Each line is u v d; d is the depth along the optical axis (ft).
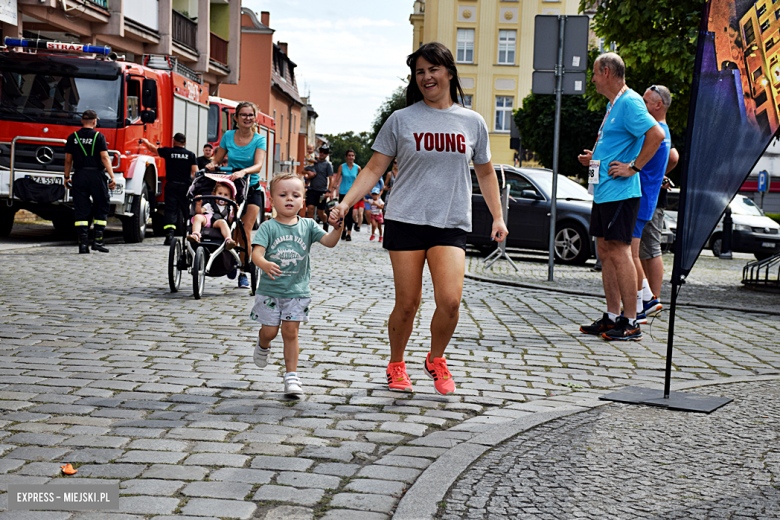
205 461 11.78
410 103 16.02
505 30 175.11
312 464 11.84
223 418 14.08
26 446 12.21
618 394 16.51
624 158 23.32
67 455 11.87
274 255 15.48
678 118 60.23
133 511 9.89
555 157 39.81
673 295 16.35
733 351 22.25
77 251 43.78
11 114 48.75
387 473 11.49
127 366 17.79
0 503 10.00
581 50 39.32
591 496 10.65
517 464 11.87
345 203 15.35
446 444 12.92
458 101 15.90
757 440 13.29
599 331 24.20
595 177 23.73
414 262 15.78
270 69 181.57
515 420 14.28
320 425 13.88
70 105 49.60
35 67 49.26
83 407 14.42
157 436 12.91
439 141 15.30
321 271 39.75
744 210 73.26
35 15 63.87
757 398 16.37
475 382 17.58
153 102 54.19
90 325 22.52
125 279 32.99
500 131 176.86
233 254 28.86
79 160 42.70
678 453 12.53
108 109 49.96
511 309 29.01
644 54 54.29
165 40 87.40
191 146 63.77
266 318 15.74
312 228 15.83
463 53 176.45
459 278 15.57
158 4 86.69
